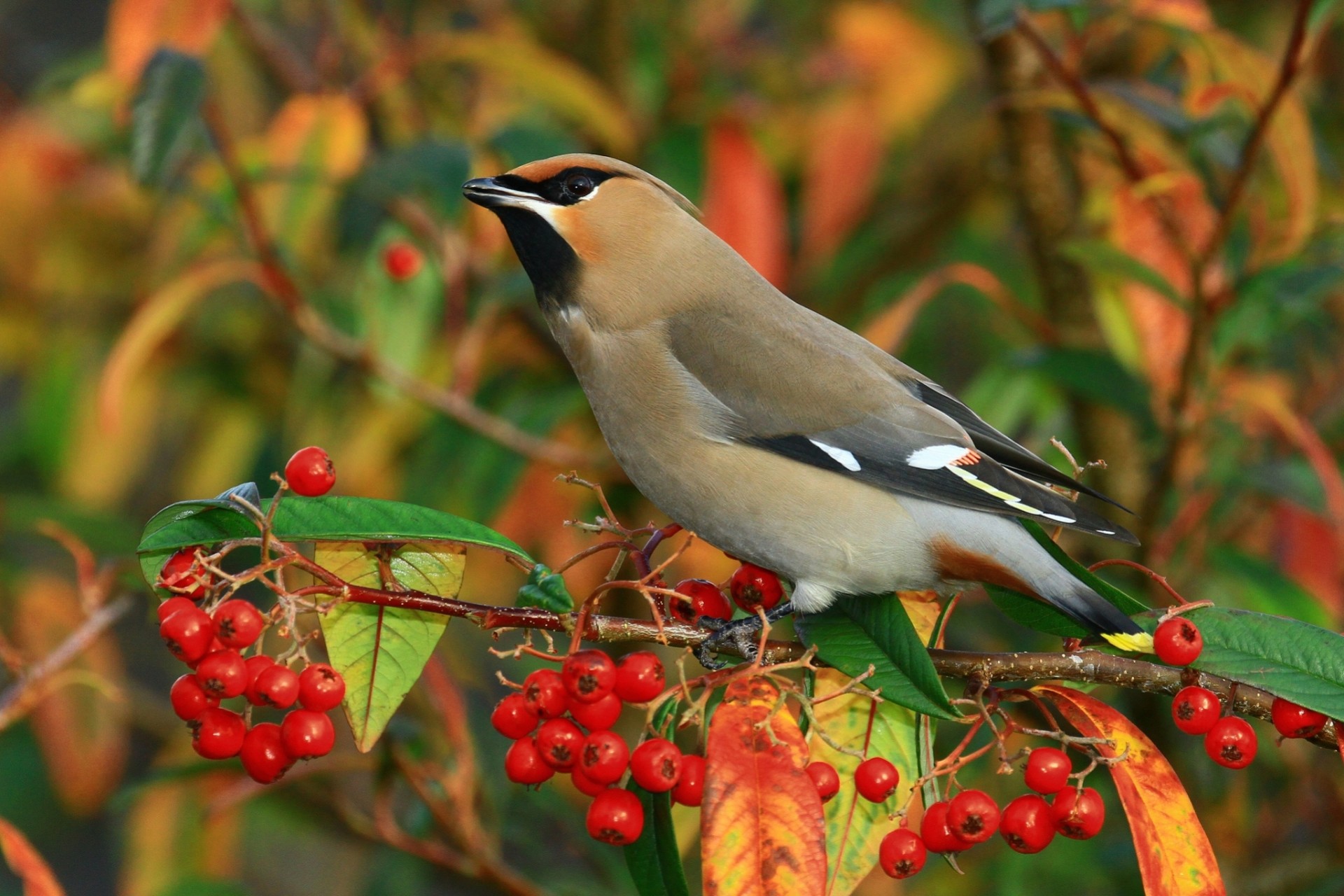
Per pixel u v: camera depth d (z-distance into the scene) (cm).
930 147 1141
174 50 790
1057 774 572
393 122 1105
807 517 728
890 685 598
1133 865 938
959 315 1179
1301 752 973
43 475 1150
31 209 1091
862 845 621
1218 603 941
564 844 1035
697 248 795
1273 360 1063
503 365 1128
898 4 1090
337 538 576
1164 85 936
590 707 565
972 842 572
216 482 1170
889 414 741
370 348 958
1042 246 973
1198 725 583
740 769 550
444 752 970
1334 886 924
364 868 1156
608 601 1073
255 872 1148
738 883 536
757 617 699
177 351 1148
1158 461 981
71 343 1123
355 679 595
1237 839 999
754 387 751
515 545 595
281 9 1148
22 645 977
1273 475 883
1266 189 868
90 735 982
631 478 795
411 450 1149
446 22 1153
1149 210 882
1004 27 769
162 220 1066
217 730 563
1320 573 953
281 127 934
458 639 1055
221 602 560
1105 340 973
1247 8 1121
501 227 1034
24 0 1461
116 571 809
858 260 1143
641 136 1100
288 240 952
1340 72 1107
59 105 1086
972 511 696
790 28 1188
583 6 1136
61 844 1245
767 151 1089
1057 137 982
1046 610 665
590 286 786
